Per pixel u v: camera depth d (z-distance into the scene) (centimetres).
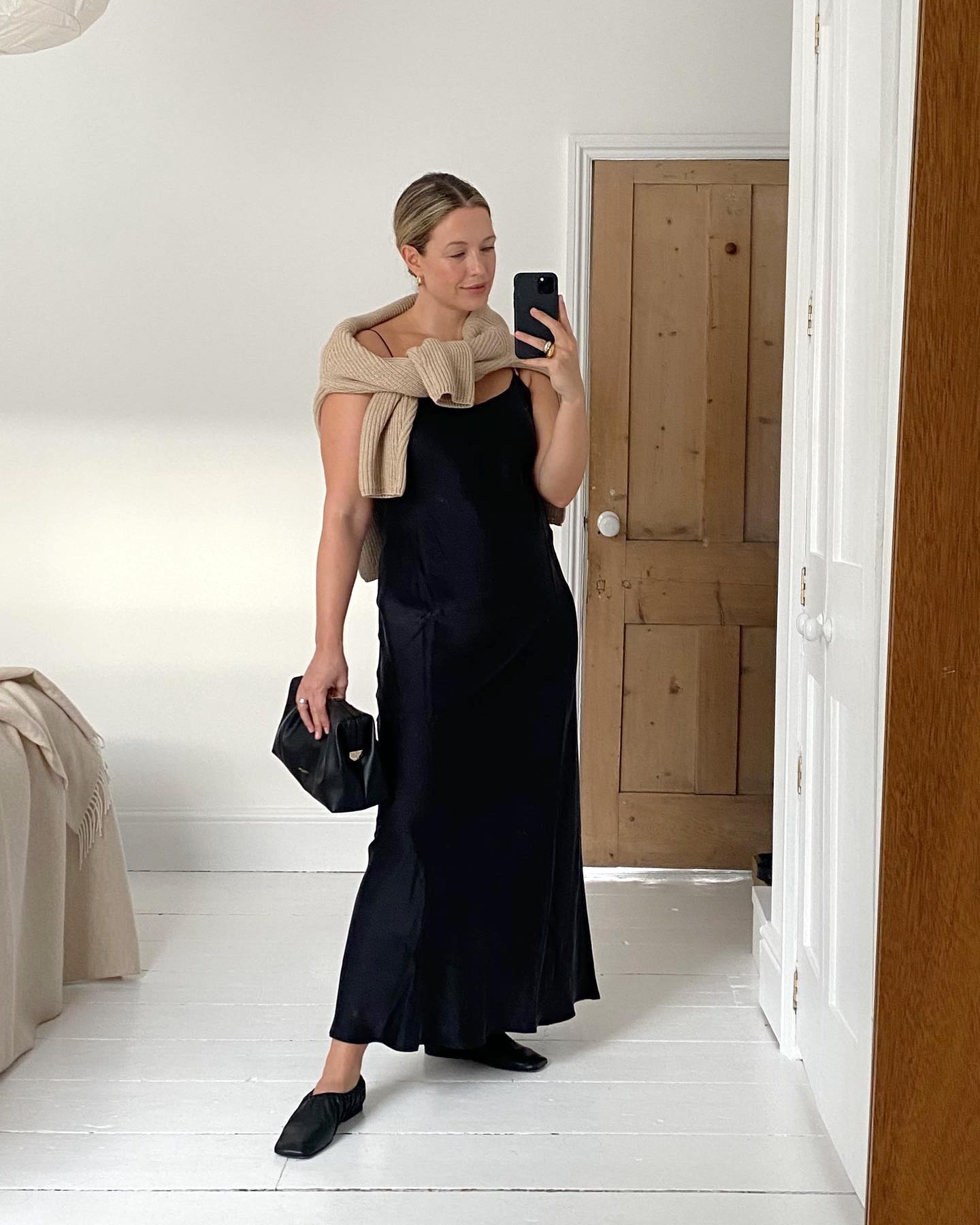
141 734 398
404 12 379
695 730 397
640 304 386
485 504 238
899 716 164
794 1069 260
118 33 380
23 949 270
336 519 234
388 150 382
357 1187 215
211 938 335
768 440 388
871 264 198
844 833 217
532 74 380
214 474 393
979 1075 166
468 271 234
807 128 254
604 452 390
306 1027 278
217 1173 219
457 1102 246
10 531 395
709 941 337
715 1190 214
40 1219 204
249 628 396
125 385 391
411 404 232
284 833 397
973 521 161
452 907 239
